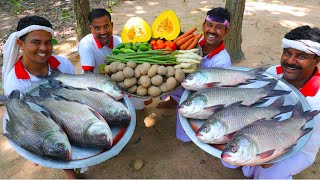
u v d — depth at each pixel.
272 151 1.66
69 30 5.54
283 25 5.82
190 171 2.78
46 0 7.08
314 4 7.22
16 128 1.88
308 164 2.32
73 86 2.26
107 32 2.79
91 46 2.86
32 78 2.39
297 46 1.93
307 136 1.81
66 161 1.74
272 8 6.85
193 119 2.09
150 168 2.81
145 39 2.77
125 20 6.05
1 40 5.12
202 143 1.86
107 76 2.30
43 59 2.28
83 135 1.85
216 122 1.86
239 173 2.75
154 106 3.65
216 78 2.28
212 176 2.73
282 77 2.35
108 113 2.01
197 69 2.36
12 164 2.85
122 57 2.40
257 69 2.36
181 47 2.61
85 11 4.68
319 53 1.93
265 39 5.26
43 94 2.13
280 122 1.81
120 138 1.93
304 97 2.04
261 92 2.12
